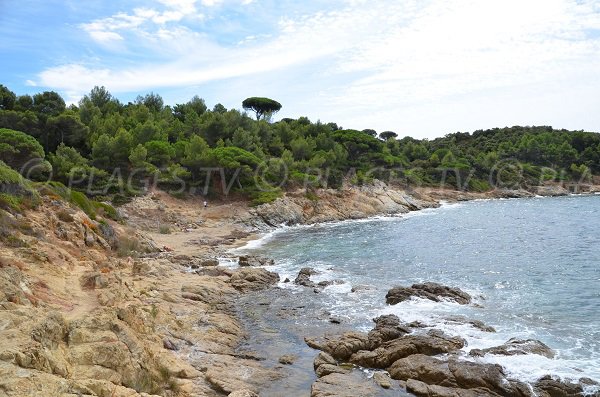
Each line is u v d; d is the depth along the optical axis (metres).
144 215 64.06
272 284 34.50
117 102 107.81
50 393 11.24
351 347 21.34
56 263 26.45
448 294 29.77
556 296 30.75
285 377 19.22
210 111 111.94
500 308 28.09
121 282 24.72
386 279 36.00
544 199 122.31
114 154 73.12
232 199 79.06
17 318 14.77
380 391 17.89
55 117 75.06
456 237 58.06
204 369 18.97
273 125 125.00
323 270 39.31
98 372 14.27
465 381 18.03
